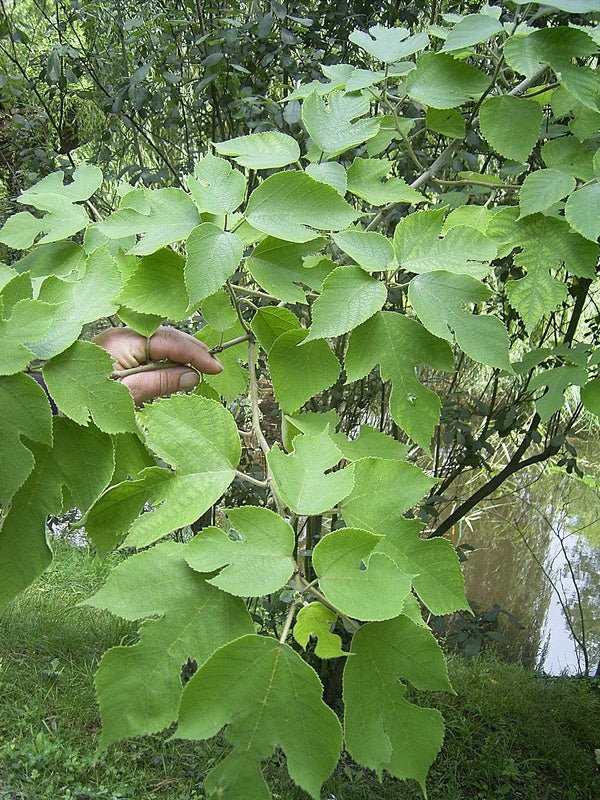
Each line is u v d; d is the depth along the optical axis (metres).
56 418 0.67
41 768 2.93
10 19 3.64
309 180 0.86
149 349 0.92
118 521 0.67
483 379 4.09
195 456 0.68
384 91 1.10
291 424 0.92
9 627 3.88
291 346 0.91
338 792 2.93
